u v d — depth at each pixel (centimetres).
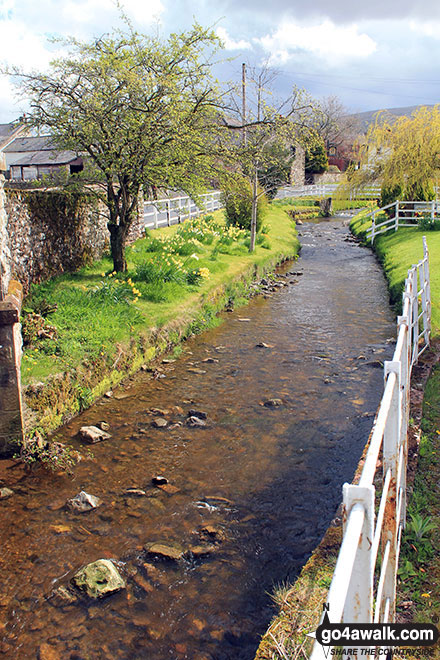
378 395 827
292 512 536
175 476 605
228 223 2384
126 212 1287
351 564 135
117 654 374
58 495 568
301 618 342
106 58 1079
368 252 2383
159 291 1217
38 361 777
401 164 2520
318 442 681
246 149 1312
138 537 499
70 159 3650
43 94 1119
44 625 399
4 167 611
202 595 427
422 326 946
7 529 510
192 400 818
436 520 423
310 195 4888
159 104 1109
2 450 630
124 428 722
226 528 512
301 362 993
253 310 1406
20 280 1063
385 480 286
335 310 1394
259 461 636
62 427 721
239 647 379
